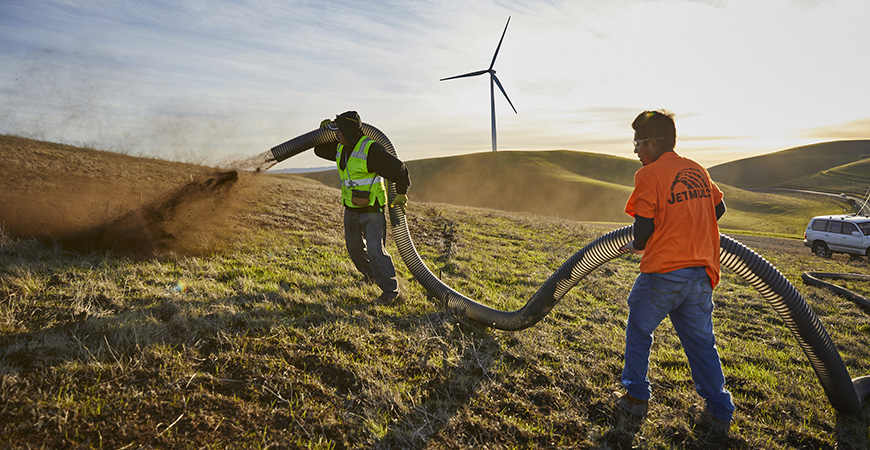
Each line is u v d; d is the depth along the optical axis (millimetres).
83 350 2611
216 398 2504
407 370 3176
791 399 3535
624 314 5480
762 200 74062
